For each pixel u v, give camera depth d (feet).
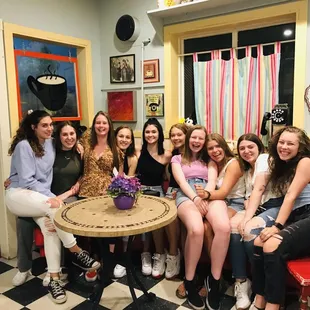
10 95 9.99
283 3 9.34
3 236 9.85
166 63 11.51
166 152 9.62
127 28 11.91
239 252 7.29
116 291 7.98
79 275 8.80
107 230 5.86
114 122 13.03
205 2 9.94
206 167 8.76
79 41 12.06
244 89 10.64
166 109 11.73
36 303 7.59
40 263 9.55
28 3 10.36
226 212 7.84
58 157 9.16
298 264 6.13
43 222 8.07
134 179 7.24
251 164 8.22
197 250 7.32
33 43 10.85
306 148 7.08
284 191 7.36
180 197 8.44
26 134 8.58
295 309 7.09
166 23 11.39
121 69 12.57
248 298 7.22
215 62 11.03
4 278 8.73
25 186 8.32
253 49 10.46
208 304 7.18
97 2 12.70
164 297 7.69
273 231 6.57
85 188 9.05
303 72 9.24
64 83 12.01
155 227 6.11
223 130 11.13
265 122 9.85
